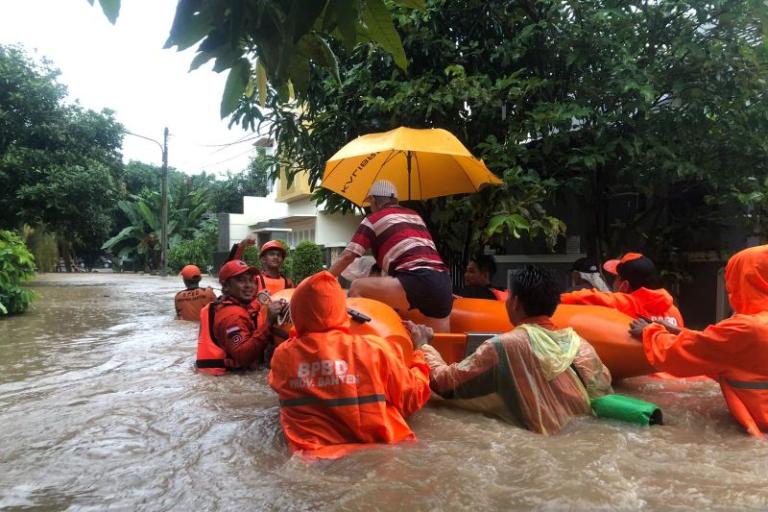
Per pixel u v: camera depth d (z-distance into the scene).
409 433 2.98
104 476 2.56
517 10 6.87
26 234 27.55
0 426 3.29
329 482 2.44
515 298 3.40
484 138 6.77
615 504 2.18
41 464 2.71
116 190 21.42
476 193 6.12
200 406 3.69
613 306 4.45
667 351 3.40
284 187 23.80
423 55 6.88
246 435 3.11
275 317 4.61
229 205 40.25
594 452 2.73
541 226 5.86
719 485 2.36
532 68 6.86
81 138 20.62
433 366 3.56
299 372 2.95
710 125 6.11
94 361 5.37
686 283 7.73
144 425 3.30
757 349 3.08
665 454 2.75
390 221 4.23
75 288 18.06
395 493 2.30
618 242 7.36
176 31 1.91
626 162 6.52
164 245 29.22
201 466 2.67
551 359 3.19
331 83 6.88
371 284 4.14
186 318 8.53
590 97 6.16
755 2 4.08
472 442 2.90
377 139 4.89
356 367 2.94
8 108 18.95
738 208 6.71
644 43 6.16
